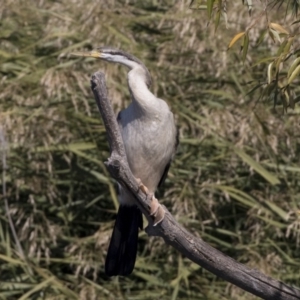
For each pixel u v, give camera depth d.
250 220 12.20
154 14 13.52
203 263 6.88
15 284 11.81
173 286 11.75
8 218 11.96
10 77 13.11
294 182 12.71
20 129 12.00
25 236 11.98
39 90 12.48
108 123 6.59
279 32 6.94
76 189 12.69
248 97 12.58
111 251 8.37
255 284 6.86
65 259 11.85
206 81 12.95
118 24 12.99
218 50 12.57
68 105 12.62
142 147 8.34
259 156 12.37
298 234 11.98
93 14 12.91
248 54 12.73
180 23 12.66
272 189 12.45
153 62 12.93
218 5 6.64
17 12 13.53
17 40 13.62
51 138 12.20
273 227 12.19
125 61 8.80
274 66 6.96
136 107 8.31
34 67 12.96
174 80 12.89
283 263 12.06
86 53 9.02
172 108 12.41
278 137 12.41
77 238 12.15
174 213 12.09
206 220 12.12
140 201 6.91
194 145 12.60
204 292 11.81
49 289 11.64
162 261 12.08
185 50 12.72
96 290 11.62
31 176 12.31
